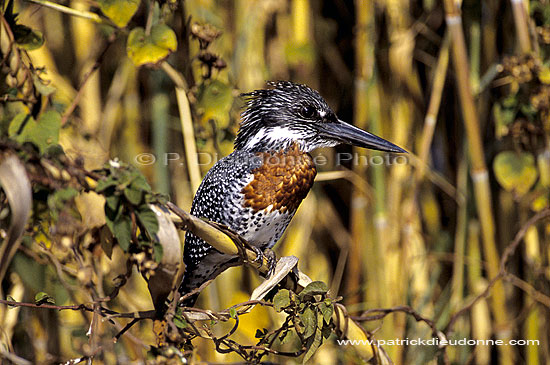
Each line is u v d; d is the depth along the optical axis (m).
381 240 7.98
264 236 6.19
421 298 8.42
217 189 6.04
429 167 8.68
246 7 8.09
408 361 8.20
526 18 7.45
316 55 8.60
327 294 4.66
